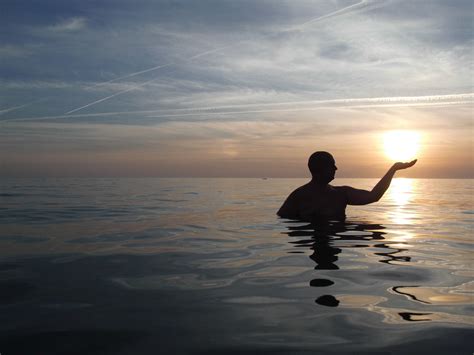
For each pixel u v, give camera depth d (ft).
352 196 17.70
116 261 9.88
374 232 14.23
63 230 15.25
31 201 30.63
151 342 5.11
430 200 33.22
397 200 33.12
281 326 5.63
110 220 18.40
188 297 6.97
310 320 5.85
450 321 5.78
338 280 8.00
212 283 7.86
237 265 9.39
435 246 11.67
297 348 4.93
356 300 6.73
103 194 41.91
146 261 9.86
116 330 5.50
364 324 5.68
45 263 9.66
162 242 12.53
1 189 54.54
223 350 4.88
